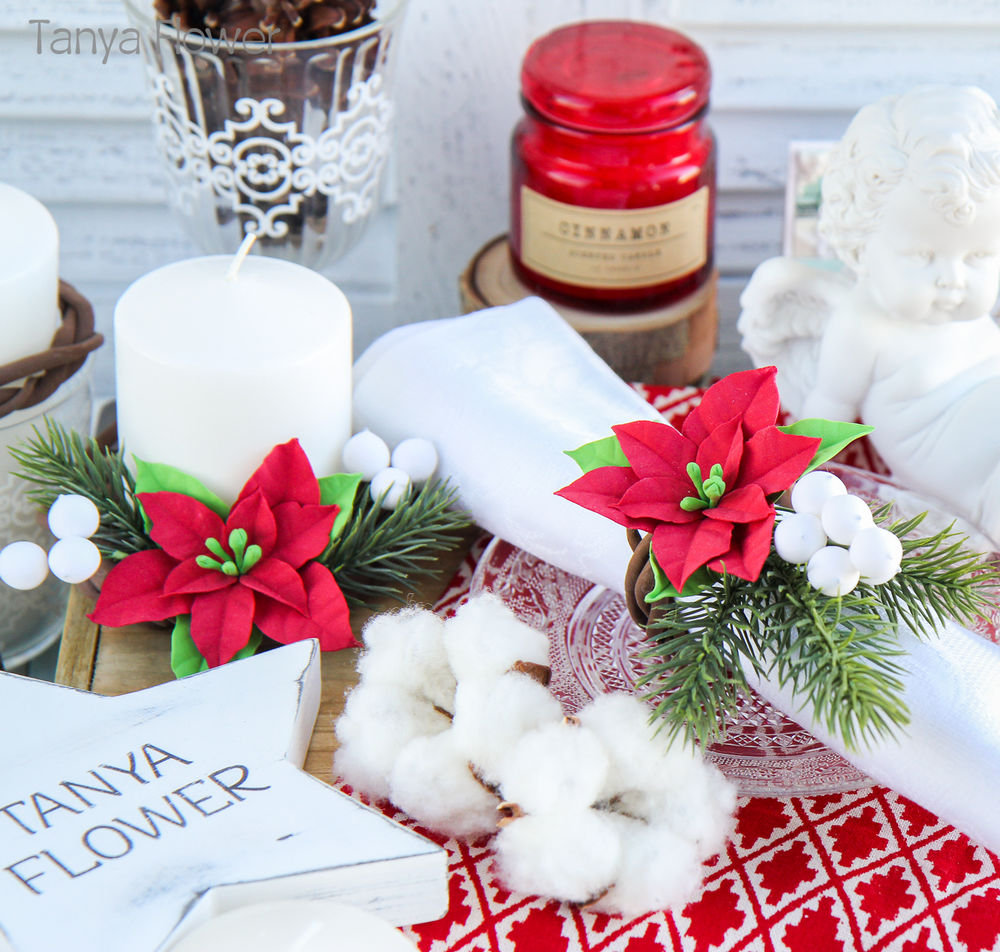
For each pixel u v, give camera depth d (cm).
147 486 72
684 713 65
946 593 67
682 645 66
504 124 92
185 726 68
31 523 78
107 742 68
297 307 73
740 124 94
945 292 75
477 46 90
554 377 78
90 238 96
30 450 76
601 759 65
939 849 69
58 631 83
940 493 79
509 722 66
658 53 86
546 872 65
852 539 64
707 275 89
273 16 78
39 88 90
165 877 65
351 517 76
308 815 66
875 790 71
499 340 79
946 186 72
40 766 67
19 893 64
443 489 76
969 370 79
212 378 71
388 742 68
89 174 93
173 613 71
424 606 73
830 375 80
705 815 66
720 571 65
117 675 74
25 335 75
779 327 82
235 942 62
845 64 91
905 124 73
